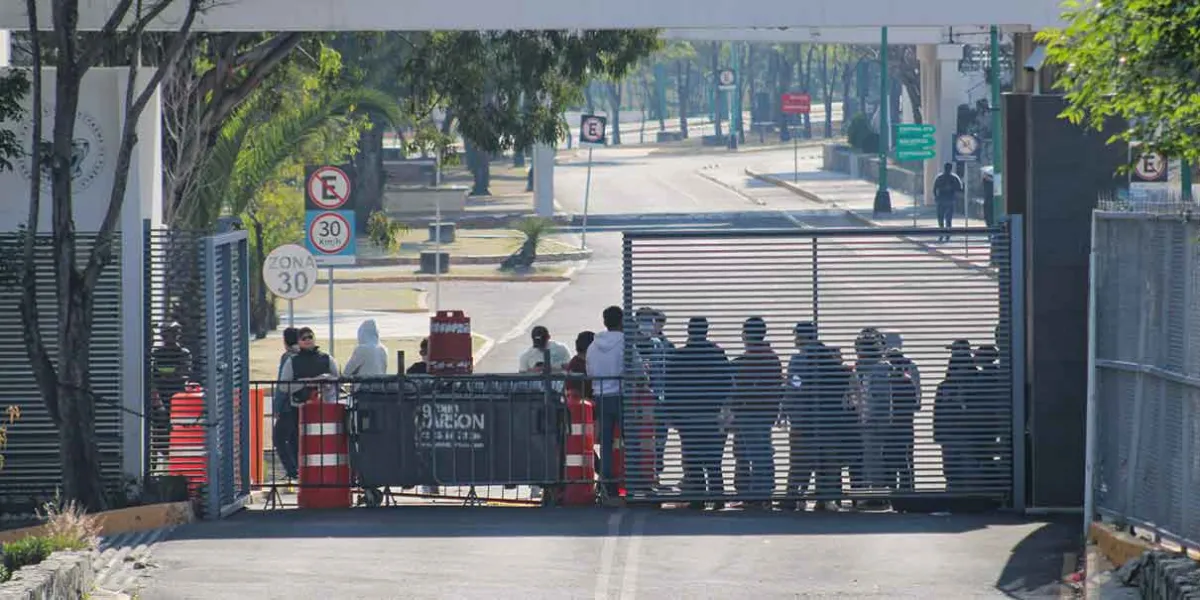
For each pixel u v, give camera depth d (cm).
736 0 6594
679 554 4919
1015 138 5759
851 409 5738
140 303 5834
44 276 5841
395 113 10862
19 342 5834
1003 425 5716
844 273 5728
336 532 5297
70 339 5550
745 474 5766
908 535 5225
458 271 16562
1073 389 5603
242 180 10500
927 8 6594
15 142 5747
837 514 5700
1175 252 4472
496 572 4653
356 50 16250
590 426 5975
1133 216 4725
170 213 8294
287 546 5041
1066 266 5597
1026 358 5728
